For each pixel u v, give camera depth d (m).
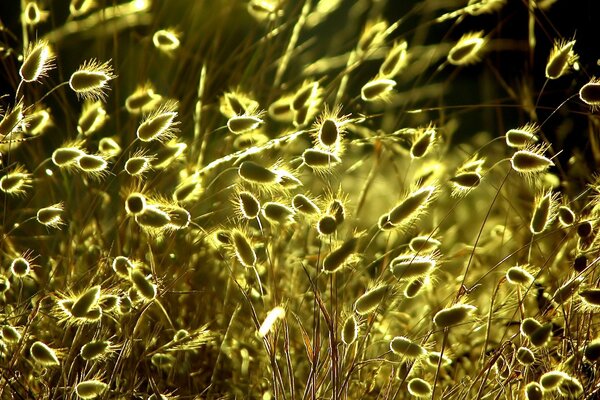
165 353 1.33
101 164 1.26
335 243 1.27
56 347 1.31
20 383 1.26
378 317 1.38
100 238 1.43
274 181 1.21
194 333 1.29
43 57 1.28
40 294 1.36
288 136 1.33
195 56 1.58
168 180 1.50
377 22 1.54
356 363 1.25
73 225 1.44
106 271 1.34
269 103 1.58
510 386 1.25
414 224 1.34
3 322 1.27
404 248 1.52
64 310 1.23
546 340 1.18
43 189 1.49
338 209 1.24
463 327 1.41
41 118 1.34
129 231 1.42
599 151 1.51
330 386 1.27
